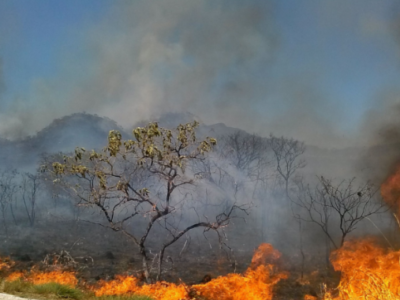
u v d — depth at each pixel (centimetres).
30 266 1652
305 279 1650
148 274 1241
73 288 875
